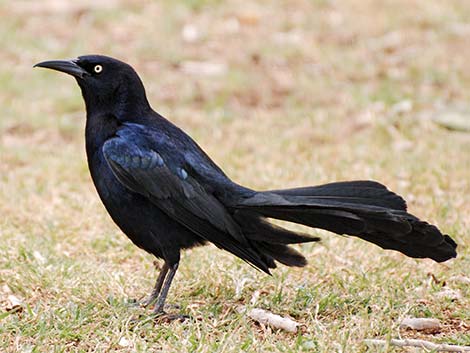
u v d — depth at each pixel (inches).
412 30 818.2
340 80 737.0
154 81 738.8
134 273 423.8
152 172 366.0
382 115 659.4
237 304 385.1
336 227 349.4
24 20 837.8
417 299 386.9
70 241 463.5
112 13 844.0
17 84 724.7
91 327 355.9
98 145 376.8
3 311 379.9
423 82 721.6
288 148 609.0
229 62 773.3
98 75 379.2
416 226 342.0
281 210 351.6
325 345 335.6
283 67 763.4
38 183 552.4
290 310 374.6
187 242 373.1
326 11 863.7
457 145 596.4
